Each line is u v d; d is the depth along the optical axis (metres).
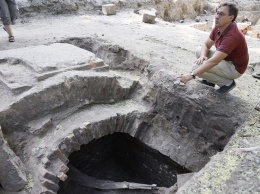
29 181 3.29
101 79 4.25
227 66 3.55
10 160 3.12
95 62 4.39
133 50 5.32
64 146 3.73
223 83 3.80
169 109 4.30
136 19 8.08
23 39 5.70
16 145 3.56
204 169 2.71
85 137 4.02
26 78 3.82
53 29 6.49
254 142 2.96
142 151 4.92
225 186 2.44
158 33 6.83
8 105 3.51
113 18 7.96
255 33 8.89
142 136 4.57
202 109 3.90
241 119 3.66
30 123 3.68
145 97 4.59
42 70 3.89
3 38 5.74
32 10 7.31
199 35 7.02
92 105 4.39
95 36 6.02
